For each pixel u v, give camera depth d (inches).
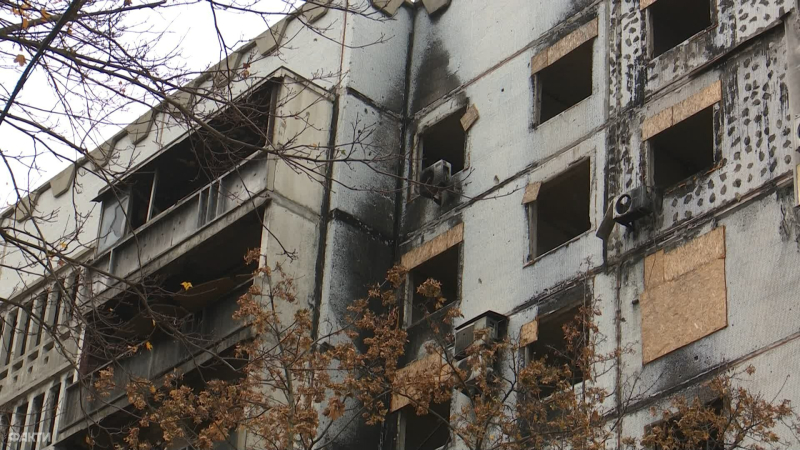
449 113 1016.2
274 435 648.4
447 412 932.6
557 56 948.6
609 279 826.2
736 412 643.5
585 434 642.2
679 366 757.9
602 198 863.1
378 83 1042.1
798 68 779.4
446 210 974.4
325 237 956.0
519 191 924.0
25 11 526.6
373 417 662.5
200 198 982.4
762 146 781.3
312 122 984.9
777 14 810.8
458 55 1039.6
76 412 1032.8
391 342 685.3
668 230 808.9
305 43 1072.2
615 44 909.8
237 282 960.9
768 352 717.3
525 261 890.1
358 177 991.6
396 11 1083.9
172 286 1007.0
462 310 915.4
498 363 854.5
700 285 772.0
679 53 863.1
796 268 727.1
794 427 661.9
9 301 544.1
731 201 782.5
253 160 955.3
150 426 994.7
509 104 970.1
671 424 731.4
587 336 794.8
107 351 585.0
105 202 1090.7
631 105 877.2
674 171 875.4
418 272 981.8
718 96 820.6
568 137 910.4
